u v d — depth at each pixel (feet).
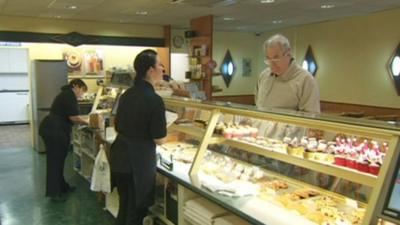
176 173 8.08
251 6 20.53
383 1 19.30
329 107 27.17
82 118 15.02
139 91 8.27
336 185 6.52
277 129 7.77
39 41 24.67
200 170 8.14
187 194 7.89
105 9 21.40
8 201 13.26
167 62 29.76
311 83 8.07
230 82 34.35
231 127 8.23
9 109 32.27
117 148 8.51
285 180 7.37
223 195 6.66
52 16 24.03
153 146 8.43
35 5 19.80
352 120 5.76
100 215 12.00
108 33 27.20
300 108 8.26
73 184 15.20
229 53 33.99
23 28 24.13
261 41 35.29
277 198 6.40
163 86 11.96
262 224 5.49
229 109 7.98
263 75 9.14
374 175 5.19
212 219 6.88
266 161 7.91
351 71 25.26
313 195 6.51
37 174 16.72
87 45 26.89
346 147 6.08
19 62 32.22
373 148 5.71
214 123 8.20
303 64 29.58
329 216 5.59
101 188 9.69
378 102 23.44
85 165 15.78
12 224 11.28
